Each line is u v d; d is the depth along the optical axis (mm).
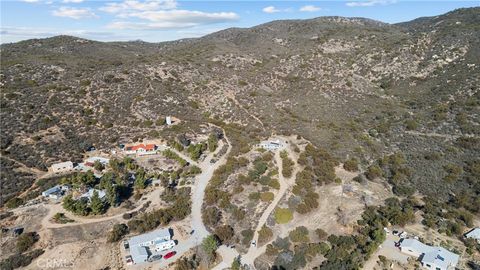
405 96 152625
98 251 66625
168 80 141125
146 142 106625
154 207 80188
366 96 151375
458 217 80438
